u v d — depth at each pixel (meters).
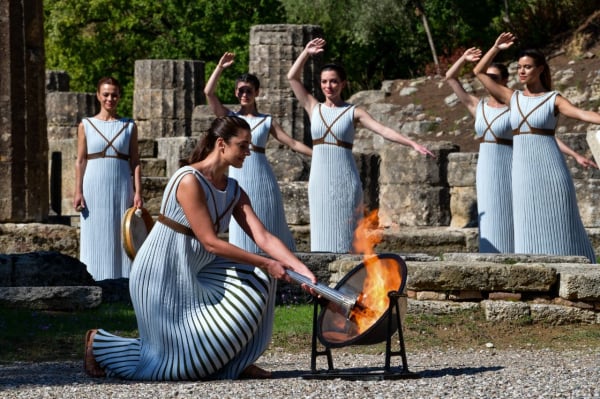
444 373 6.80
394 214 16.70
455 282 9.55
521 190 10.68
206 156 6.73
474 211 16.33
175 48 41.97
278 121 21.52
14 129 14.05
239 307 6.56
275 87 21.53
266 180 11.08
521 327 9.38
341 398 5.73
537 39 32.00
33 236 14.13
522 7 37.38
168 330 6.62
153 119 25.70
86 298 9.92
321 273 10.76
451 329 9.30
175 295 6.64
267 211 11.03
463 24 39.72
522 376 6.55
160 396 5.89
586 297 9.39
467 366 7.40
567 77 28.06
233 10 41.06
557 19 32.00
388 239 14.71
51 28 43.03
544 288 9.52
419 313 9.60
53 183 21.64
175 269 6.65
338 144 10.95
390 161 16.75
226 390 6.06
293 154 18.38
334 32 40.31
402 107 29.44
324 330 6.57
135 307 6.79
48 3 43.12
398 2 37.19
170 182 6.64
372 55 42.31
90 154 11.87
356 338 6.32
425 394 5.82
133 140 11.93
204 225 6.53
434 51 34.91
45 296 9.80
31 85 14.22
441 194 16.48
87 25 43.50
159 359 6.67
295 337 8.93
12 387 6.44
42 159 14.54
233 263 6.75
